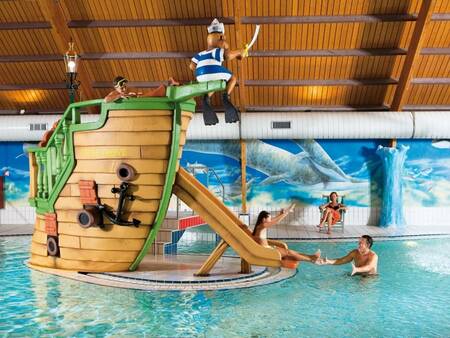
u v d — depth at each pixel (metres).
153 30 12.16
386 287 7.54
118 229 7.73
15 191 14.87
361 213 14.25
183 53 12.59
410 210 14.20
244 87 13.22
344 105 13.98
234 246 7.73
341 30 12.04
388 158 13.59
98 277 7.86
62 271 8.19
